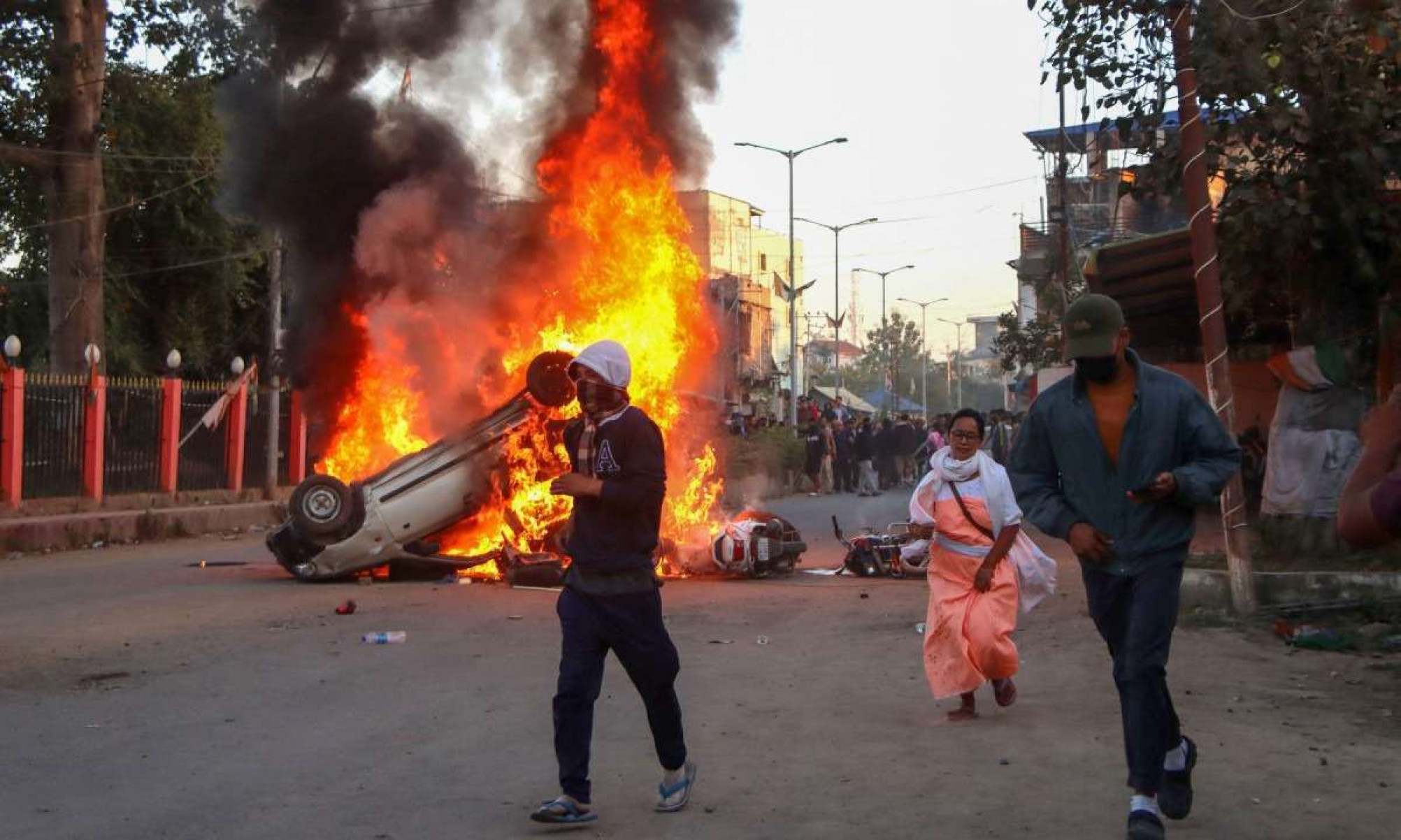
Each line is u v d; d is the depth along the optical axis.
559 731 5.12
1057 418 4.91
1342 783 5.46
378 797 5.51
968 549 6.80
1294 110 11.55
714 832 4.98
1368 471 2.54
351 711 7.26
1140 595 4.70
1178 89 10.09
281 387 27.31
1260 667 8.08
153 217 30.88
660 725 5.24
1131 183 13.09
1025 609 7.04
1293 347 14.38
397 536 13.67
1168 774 4.87
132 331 32.28
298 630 10.39
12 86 24.75
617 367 5.22
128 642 9.79
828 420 36.12
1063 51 12.33
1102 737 6.36
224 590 13.20
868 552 14.16
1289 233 11.93
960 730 6.58
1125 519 4.77
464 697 7.64
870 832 4.93
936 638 6.82
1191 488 4.61
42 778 5.84
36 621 10.91
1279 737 6.25
